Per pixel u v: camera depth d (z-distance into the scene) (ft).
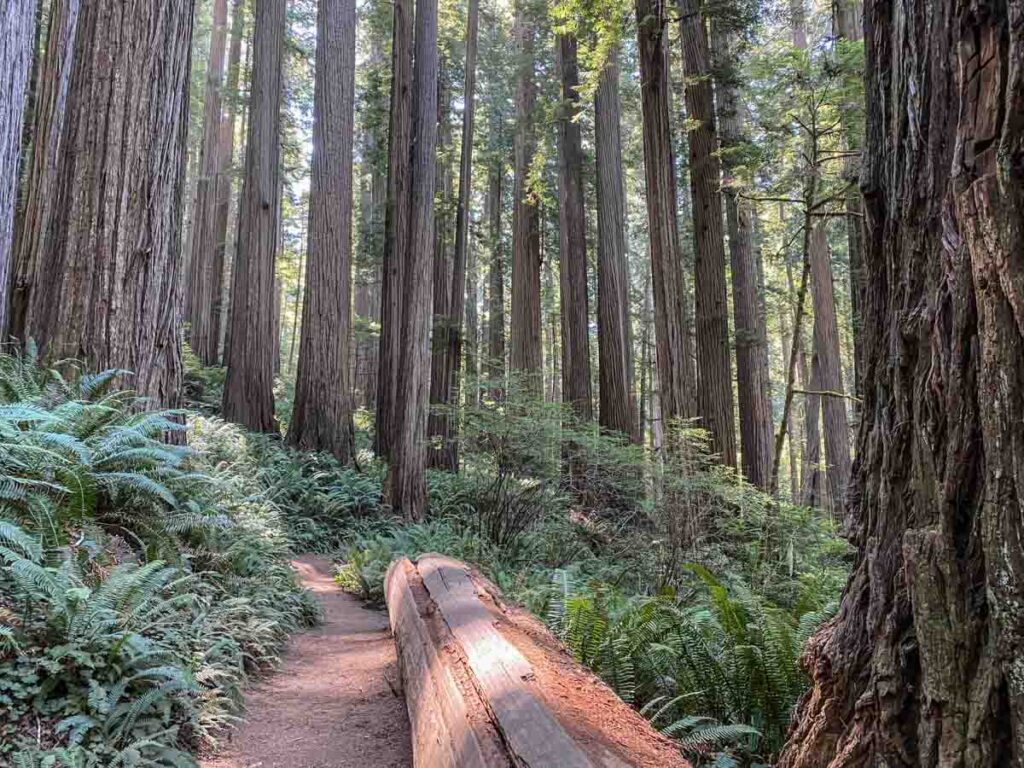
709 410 36.29
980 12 4.80
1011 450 4.42
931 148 5.41
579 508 32.24
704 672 11.33
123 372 15.74
